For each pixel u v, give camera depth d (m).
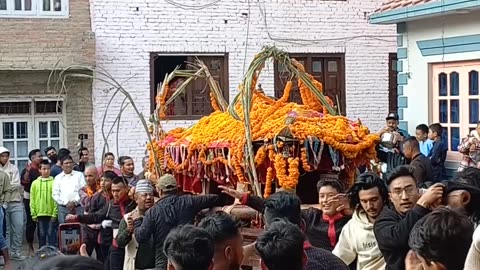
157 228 7.59
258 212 7.57
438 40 13.09
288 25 17.33
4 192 13.33
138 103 16.66
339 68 17.69
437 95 13.35
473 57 12.41
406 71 13.91
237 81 17.08
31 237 14.41
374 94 17.78
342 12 17.58
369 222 5.84
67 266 3.15
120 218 9.98
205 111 16.84
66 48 16.22
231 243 4.64
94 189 11.60
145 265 7.96
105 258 10.09
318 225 6.56
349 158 8.40
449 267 3.68
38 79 16.25
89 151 16.50
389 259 5.19
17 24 16.02
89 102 16.50
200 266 4.18
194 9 16.83
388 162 11.04
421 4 12.70
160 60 16.97
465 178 5.80
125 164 12.52
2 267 12.56
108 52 16.47
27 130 16.34
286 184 8.09
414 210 5.07
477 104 12.58
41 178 13.66
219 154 8.88
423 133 12.73
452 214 3.78
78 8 16.33
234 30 17.06
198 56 16.94
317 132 8.20
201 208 7.74
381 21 13.77
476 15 12.27
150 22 16.66
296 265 4.48
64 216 13.36
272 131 8.29
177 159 9.93
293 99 17.02
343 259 5.91
